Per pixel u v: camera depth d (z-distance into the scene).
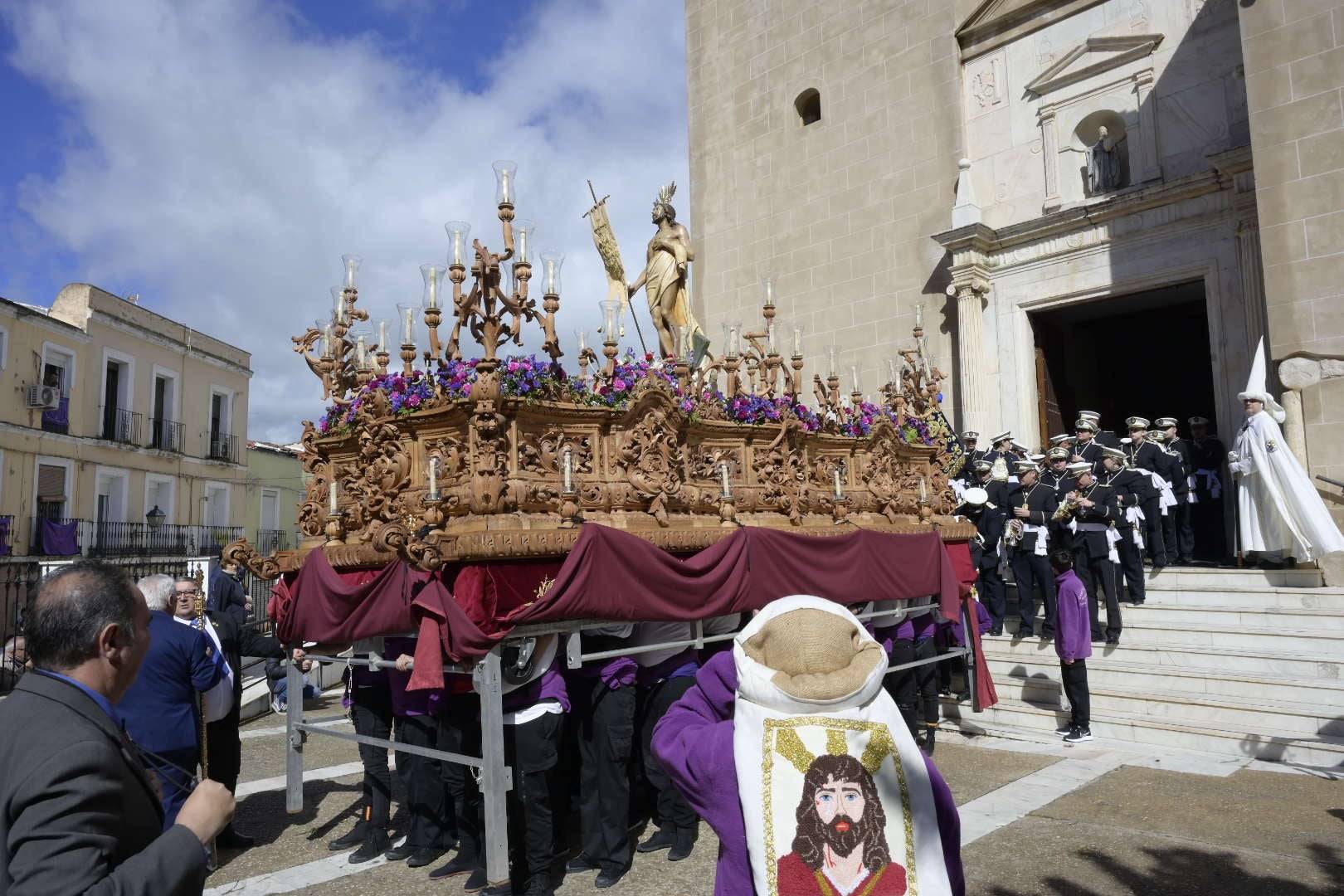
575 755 6.29
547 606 4.98
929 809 2.03
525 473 5.54
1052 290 15.19
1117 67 14.91
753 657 2.17
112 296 25.39
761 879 1.99
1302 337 10.73
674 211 9.48
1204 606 10.00
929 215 16.97
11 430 21.69
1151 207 14.09
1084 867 5.17
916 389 10.48
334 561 6.03
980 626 9.70
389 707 6.08
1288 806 6.28
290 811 6.53
